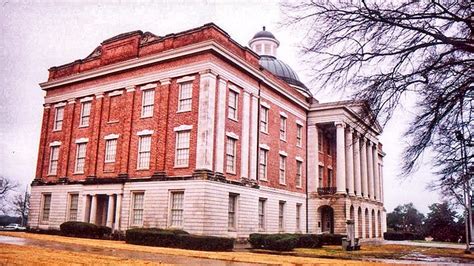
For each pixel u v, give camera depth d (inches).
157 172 1109.1
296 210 1549.0
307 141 1695.4
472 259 913.5
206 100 1063.0
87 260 463.2
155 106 1173.1
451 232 2854.3
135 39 1258.6
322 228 1675.7
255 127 1283.2
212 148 1055.0
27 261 426.6
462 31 310.5
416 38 305.1
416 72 306.8
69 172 1355.8
